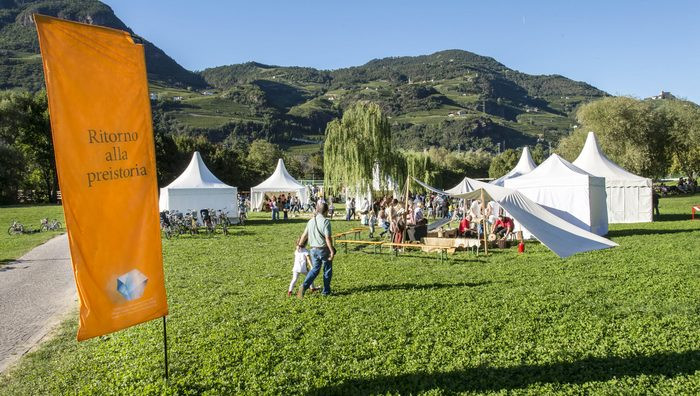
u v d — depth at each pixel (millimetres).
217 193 29672
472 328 7117
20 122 58250
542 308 8141
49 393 5590
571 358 5906
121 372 6031
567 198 19750
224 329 7480
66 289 11438
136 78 5457
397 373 5641
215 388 5465
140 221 5520
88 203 5074
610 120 48500
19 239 23109
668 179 81750
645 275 10797
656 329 6867
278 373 5758
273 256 15531
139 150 5504
